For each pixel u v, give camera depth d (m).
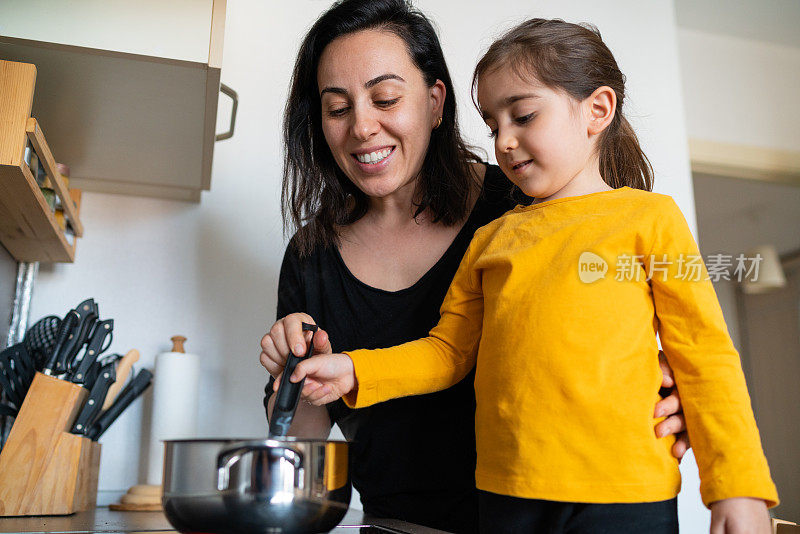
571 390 0.74
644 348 0.77
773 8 2.60
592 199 0.85
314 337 0.81
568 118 0.87
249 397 1.67
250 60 1.79
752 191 3.20
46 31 1.08
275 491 0.58
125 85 1.20
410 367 0.87
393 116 0.95
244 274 1.71
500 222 0.92
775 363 3.24
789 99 2.84
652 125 2.12
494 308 0.83
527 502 0.76
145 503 1.40
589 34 0.93
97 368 1.39
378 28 0.97
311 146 1.12
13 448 1.18
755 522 0.68
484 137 1.89
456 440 1.00
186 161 1.50
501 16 2.01
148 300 1.66
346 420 1.04
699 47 2.76
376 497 1.02
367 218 1.11
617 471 0.72
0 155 1.01
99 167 1.54
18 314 1.55
